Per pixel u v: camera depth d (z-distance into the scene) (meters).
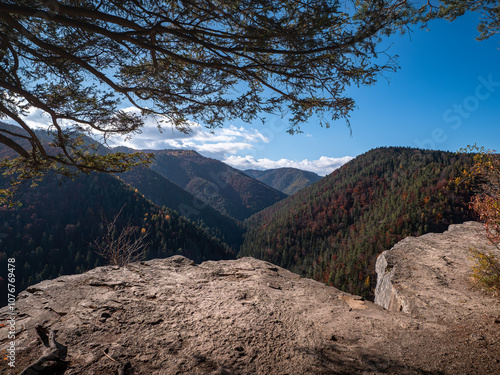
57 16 2.33
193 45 3.21
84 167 3.63
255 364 2.00
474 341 2.47
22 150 3.40
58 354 1.92
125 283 3.21
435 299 3.34
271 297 3.14
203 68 3.32
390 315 2.95
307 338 2.37
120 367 1.86
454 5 2.67
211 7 2.44
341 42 2.47
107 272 3.55
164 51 2.68
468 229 6.47
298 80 2.95
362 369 2.01
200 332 2.37
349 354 2.19
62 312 2.49
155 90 3.35
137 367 1.89
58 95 3.63
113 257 6.99
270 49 2.56
